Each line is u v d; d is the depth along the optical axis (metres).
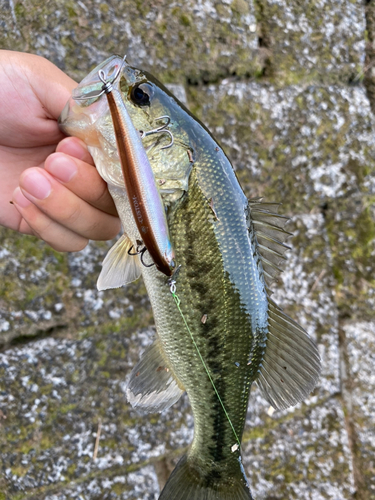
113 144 0.26
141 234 0.22
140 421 0.40
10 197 0.34
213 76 0.44
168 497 0.31
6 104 0.30
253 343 0.29
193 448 0.31
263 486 0.44
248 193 0.45
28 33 0.38
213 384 0.29
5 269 0.38
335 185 0.48
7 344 0.38
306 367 0.29
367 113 0.49
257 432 0.44
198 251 0.27
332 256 0.49
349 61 0.48
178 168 0.27
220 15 0.43
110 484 0.39
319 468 0.46
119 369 0.40
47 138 0.33
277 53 0.45
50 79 0.30
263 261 0.29
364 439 0.48
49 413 0.38
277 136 0.45
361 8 0.48
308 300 0.47
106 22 0.40
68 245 0.31
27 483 0.37
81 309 0.40
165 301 0.28
